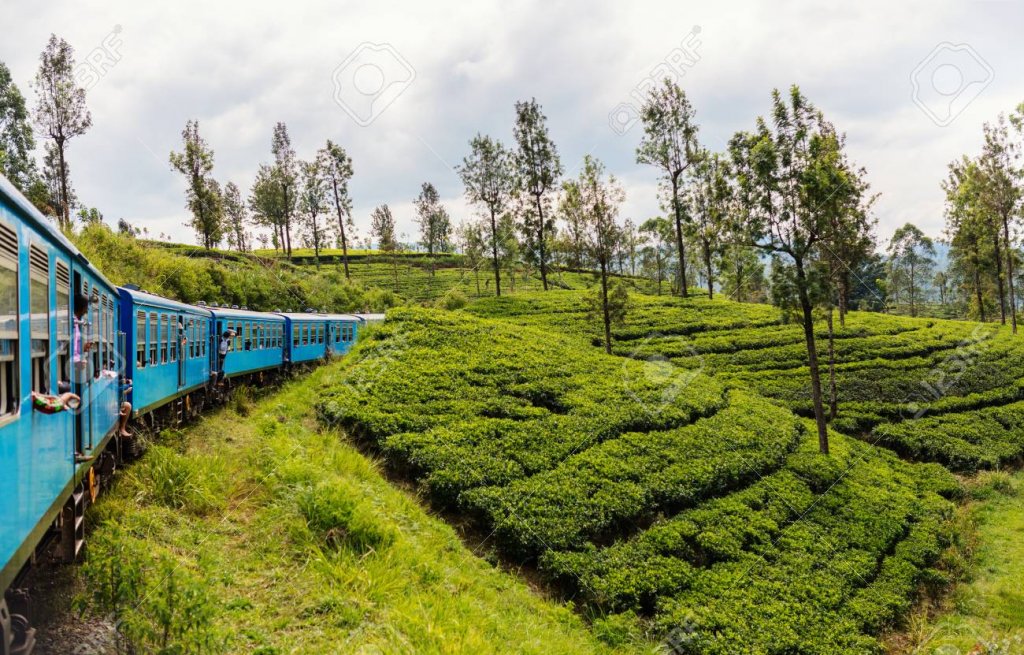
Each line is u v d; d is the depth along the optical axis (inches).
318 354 1171.9
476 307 1772.9
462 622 384.8
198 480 422.6
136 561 290.7
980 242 1727.4
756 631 499.5
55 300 245.0
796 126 800.9
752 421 916.0
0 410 175.8
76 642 257.0
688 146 1915.6
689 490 674.8
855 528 690.8
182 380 588.7
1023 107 1477.6
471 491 596.1
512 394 844.6
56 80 1238.9
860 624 542.0
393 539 449.1
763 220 823.1
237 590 337.4
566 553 542.9
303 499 436.5
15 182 1258.0
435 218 3031.5
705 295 2655.0
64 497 258.1
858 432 1046.4
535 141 2003.0
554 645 419.5
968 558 702.5
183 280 1188.5
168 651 257.4
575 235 1300.4
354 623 334.0
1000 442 1027.3
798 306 865.5
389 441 658.8
